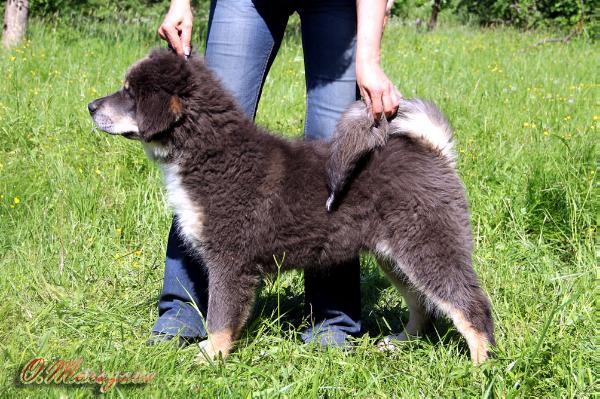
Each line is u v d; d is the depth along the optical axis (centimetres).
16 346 311
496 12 1600
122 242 447
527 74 915
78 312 357
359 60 304
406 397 289
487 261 418
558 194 464
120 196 482
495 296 382
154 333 345
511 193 489
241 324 329
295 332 342
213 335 323
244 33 330
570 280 392
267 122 623
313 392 282
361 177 318
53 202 464
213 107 320
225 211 320
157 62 319
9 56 822
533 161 519
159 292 384
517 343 329
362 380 304
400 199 314
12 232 433
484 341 318
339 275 347
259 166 322
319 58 327
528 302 378
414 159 318
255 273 330
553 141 570
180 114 314
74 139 575
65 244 421
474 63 1002
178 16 335
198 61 331
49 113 612
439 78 866
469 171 519
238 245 322
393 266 337
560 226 454
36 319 343
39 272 390
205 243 324
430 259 316
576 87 814
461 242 318
